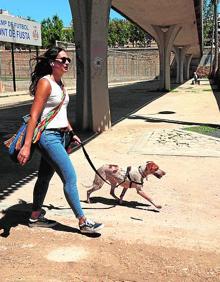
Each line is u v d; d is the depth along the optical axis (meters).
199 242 3.03
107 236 3.10
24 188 4.38
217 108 13.06
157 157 5.92
